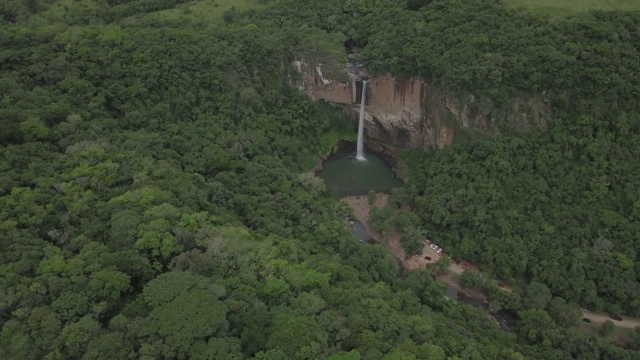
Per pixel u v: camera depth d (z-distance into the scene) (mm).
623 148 97688
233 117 116500
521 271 92500
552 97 102875
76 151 84625
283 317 61312
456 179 104875
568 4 115875
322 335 60000
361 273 84000
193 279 63094
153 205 76625
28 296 59094
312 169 121875
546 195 98500
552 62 100812
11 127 82812
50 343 55094
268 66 122000
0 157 78562
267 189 100125
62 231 70438
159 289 60688
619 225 92000
